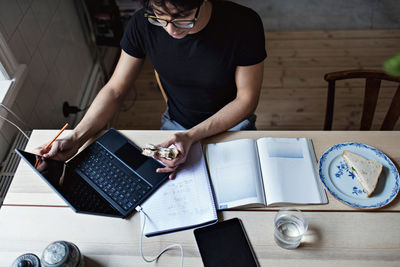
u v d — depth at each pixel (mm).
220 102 1427
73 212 1027
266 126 2219
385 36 2678
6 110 1327
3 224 1011
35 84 1574
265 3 3008
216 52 1228
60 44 1821
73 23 1982
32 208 1040
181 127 1532
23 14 1480
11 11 1396
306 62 2543
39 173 964
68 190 1005
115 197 1040
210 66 1267
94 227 994
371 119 1428
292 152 1111
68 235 982
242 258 920
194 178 1067
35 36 1574
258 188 1032
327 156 1089
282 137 1159
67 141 1144
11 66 1354
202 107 1445
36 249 962
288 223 957
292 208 943
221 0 1217
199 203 1015
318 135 1158
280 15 2904
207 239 956
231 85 1370
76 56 2021
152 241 963
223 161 1107
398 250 910
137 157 1123
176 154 1072
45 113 1670
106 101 1306
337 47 2625
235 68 1296
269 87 2414
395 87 2295
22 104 1473
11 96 1327
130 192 1046
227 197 1025
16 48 1427
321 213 985
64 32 1868
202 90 1359
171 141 1110
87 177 1081
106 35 2115
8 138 1388
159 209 1013
